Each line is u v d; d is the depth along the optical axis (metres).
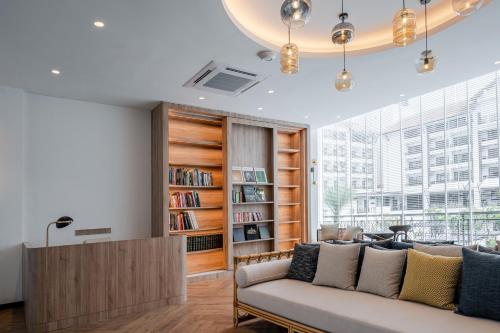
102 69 4.11
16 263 4.59
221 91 4.99
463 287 2.49
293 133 7.64
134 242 4.20
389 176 7.24
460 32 3.32
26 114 4.92
